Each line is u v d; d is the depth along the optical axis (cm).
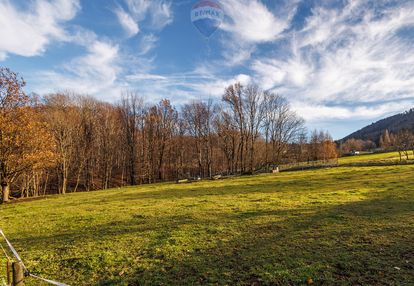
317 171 4272
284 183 2912
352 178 2967
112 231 1177
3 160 2756
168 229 1161
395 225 1073
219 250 886
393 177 2809
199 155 6744
